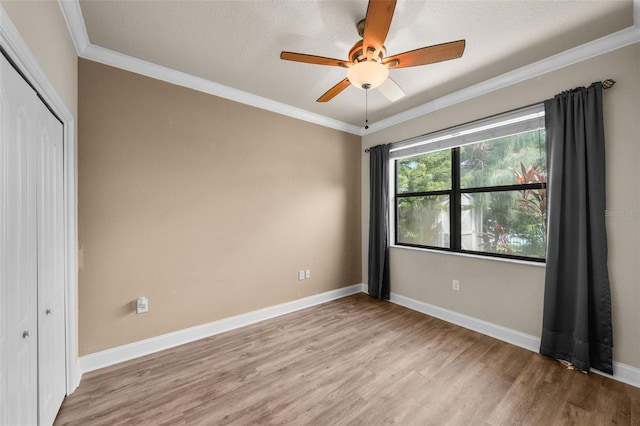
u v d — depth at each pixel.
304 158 3.35
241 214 2.81
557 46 2.02
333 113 3.37
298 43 1.99
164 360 2.16
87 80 2.02
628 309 1.87
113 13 1.68
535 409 1.63
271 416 1.58
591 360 2.00
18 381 1.10
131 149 2.20
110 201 2.11
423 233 3.34
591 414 1.58
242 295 2.82
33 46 1.14
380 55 1.61
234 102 2.76
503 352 2.29
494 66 2.29
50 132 1.47
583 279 1.98
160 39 1.94
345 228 3.82
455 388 1.83
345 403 1.69
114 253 2.13
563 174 2.12
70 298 1.73
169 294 2.38
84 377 1.93
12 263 1.05
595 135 1.95
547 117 2.18
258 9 1.65
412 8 1.63
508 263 2.48
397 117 3.41
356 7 1.64
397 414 1.59
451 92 2.79
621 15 1.69
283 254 3.15
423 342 2.46
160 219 2.34
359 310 3.25
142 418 1.55
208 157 2.60
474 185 2.86
